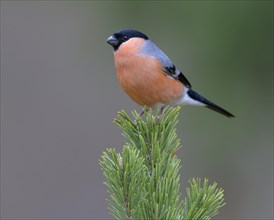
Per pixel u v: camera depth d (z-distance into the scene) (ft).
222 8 33.91
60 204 54.60
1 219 53.88
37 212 54.19
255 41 34.24
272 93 35.32
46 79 59.98
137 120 17.95
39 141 57.93
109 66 38.50
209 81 35.35
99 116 58.18
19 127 58.39
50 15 58.80
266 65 34.73
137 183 15.19
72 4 43.50
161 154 16.57
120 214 15.02
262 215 42.29
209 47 34.73
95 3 36.63
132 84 28.89
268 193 41.68
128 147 15.62
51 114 58.95
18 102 59.41
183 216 14.96
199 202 15.11
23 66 60.54
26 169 56.49
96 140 57.57
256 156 38.32
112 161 15.61
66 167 57.00
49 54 60.59
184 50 35.50
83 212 54.29
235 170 39.70
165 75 28.84
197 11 34.42
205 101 31.86
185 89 30.40
